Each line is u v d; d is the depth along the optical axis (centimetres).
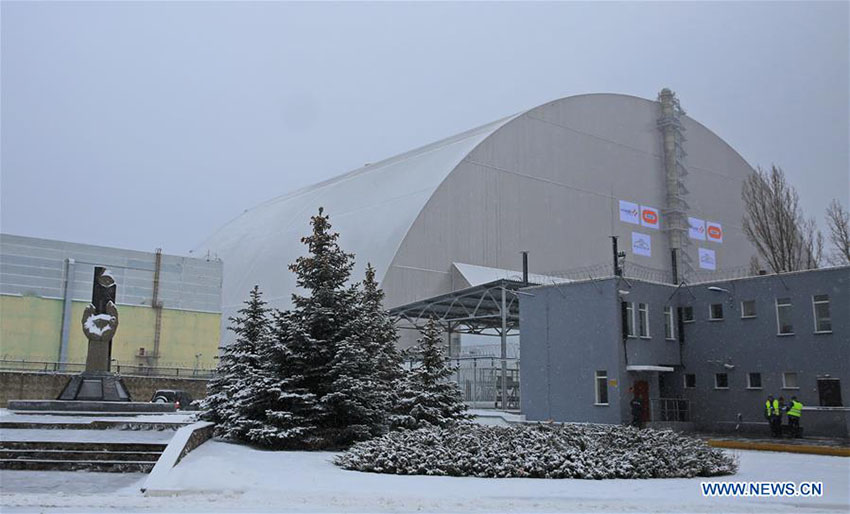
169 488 1384
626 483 1584
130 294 5169
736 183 7500
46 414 2628
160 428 2094
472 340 6981
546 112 6250
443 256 5366
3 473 1598
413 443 1806
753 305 3412
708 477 1734
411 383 2516
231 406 2280
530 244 5875
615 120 6750
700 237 7012
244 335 2556
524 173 5978
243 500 1293
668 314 3631
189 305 5359
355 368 2205
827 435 3055
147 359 5131
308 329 2220
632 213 6662
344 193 6781
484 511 1186
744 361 3394
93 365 2958
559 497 1365
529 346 3738
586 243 6253
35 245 4894
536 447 1752
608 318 3412
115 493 1385
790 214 5062
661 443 1817
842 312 3108
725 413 3425
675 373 3631
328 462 1872
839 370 3086
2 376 4206
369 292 2797
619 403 3300
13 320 4741
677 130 7044
